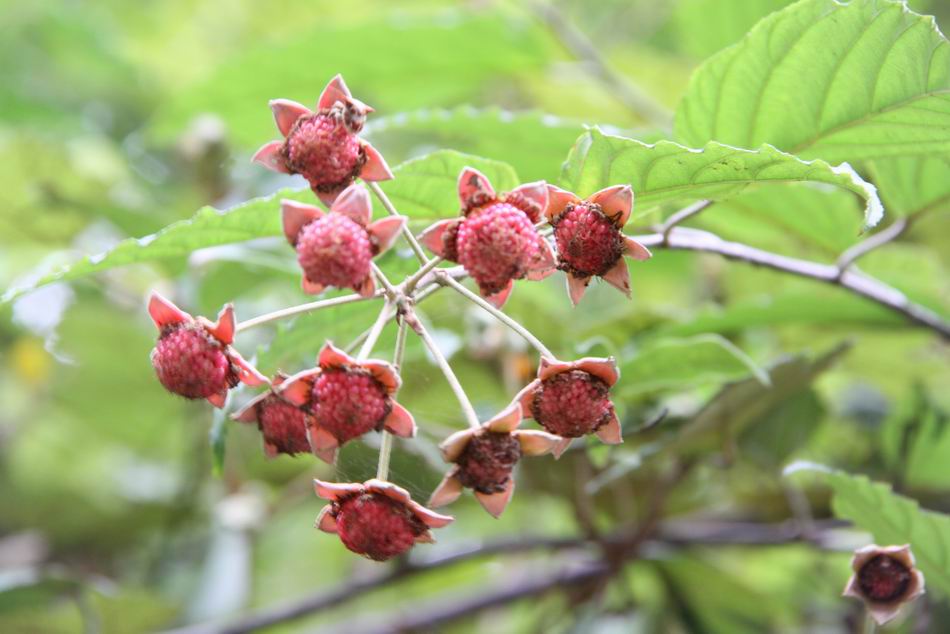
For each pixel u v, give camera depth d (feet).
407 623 1.36
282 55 1.35
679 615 1.35
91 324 1.56
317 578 1.71
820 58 0.92
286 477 1.55
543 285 1.25
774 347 1.31
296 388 0.87
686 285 1.56
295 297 1.31
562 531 1.57
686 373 1.09
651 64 1.58
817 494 1.33
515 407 0.87
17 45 1.96
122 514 1.68
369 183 0.89
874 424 1.36
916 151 0.95
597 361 0.88
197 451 1.57
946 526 0.97
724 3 1.35
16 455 1.74
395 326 1.08
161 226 1.43
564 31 1.39
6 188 1.48
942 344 1.24
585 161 0.89
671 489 1.21
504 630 1.55
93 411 1.64
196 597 1.47
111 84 2.01
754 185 0.90
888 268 1.30
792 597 1.41
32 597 1.32
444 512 1.43
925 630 1.12
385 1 1.80
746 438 1.22
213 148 1.47
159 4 1.96
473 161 0.93
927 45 0.89
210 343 0.88
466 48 1.37
